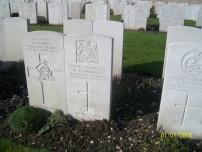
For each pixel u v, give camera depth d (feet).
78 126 4.97
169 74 4.30
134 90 6.10
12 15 17.17
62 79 5.06
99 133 4.64
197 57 4.07
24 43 4.95
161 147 4.17
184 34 6.42
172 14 13.75
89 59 4.70
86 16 15.49
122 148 4.31
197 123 4.58
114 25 6.72
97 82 4.86
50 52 4.89
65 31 7.16
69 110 5.31
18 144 4.48
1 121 5.08
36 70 5.15
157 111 5.50
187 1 27.61
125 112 5.48
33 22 15.37
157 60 9.09
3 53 7.86
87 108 5.16
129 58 9.25
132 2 20.67
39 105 5.50
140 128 4.85
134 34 13.32
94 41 4.54
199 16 14.29
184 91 4.38
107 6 14.40
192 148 4.31
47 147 4.41
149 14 19.06
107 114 5.08
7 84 6.77
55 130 4.81
